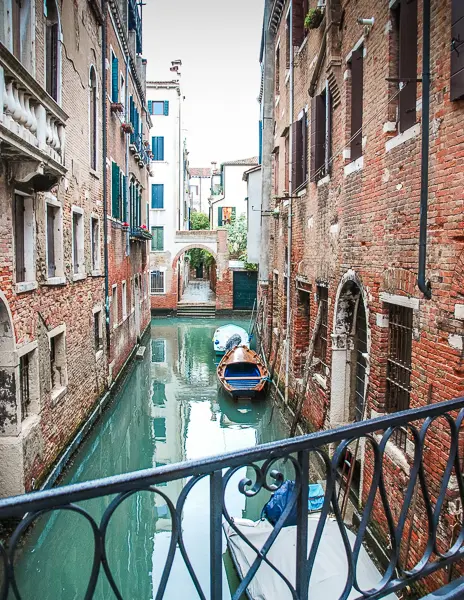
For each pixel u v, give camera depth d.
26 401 7.58
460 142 4.42
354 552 1.99
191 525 7.72
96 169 12.40
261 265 16.88
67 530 7.55
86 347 10.95
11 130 5.50
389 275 5.95
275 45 15.98
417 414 2.07
